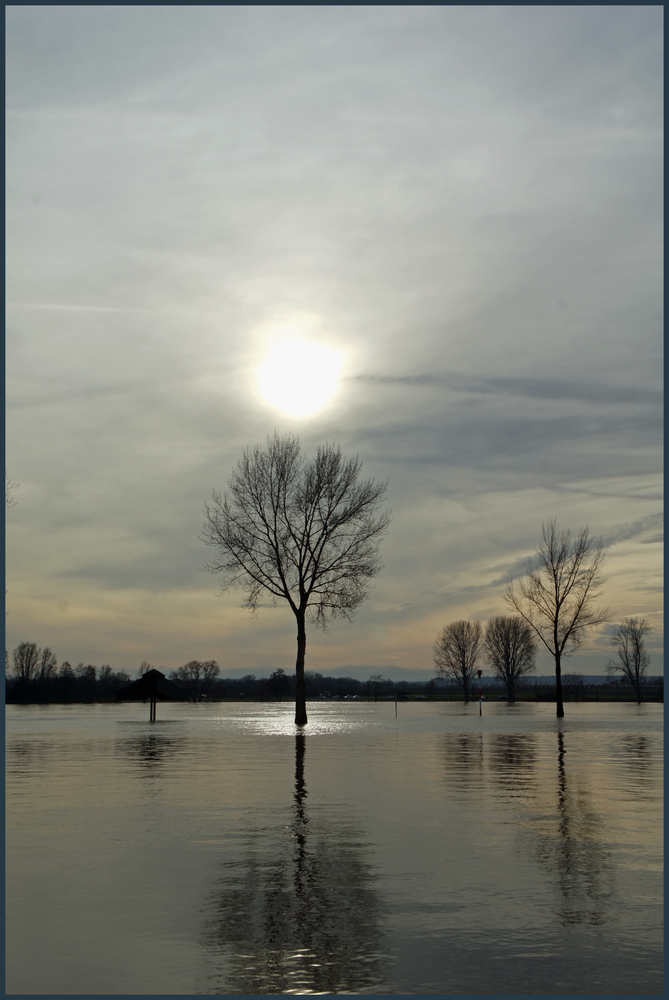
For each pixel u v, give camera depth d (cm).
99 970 579
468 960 593
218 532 4331
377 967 581
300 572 4253
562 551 4853
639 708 6981
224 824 1059
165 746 2350
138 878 800
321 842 952
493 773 1627
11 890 762
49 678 9538
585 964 586
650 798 1284
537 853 898
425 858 876
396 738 2728
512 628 10369
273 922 673
